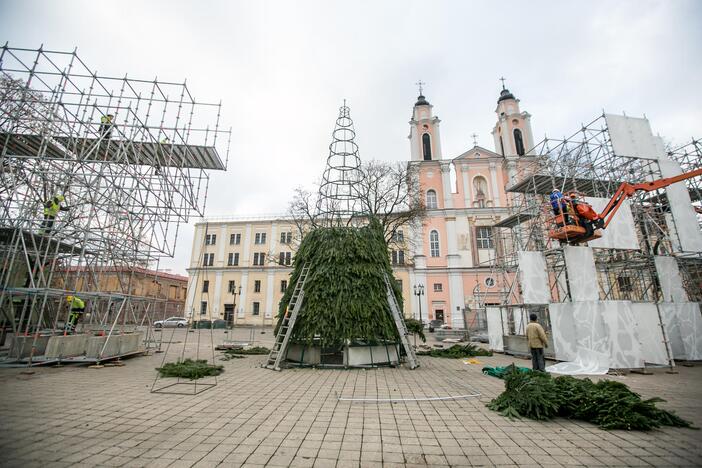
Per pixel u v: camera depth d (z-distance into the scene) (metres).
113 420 5.43
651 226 15.31
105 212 13.30
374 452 4.28
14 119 11.89
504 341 15.59
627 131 14.03
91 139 13.35
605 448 4.46
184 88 13.91
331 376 9.36
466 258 37.28
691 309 12.85
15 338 10.73
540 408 5.75
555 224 14.61
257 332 34.00
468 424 5.38
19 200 12.23
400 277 38.34
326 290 10.54
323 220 12.73
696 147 16.39
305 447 4.42
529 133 40.00
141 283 35.06
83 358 10.63
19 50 11.58
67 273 14.47
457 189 39.84
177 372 9.12
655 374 10.20
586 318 11.30
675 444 4.60
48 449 4.26
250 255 47.41
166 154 15.49
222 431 4.99
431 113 43.28
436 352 14.79
